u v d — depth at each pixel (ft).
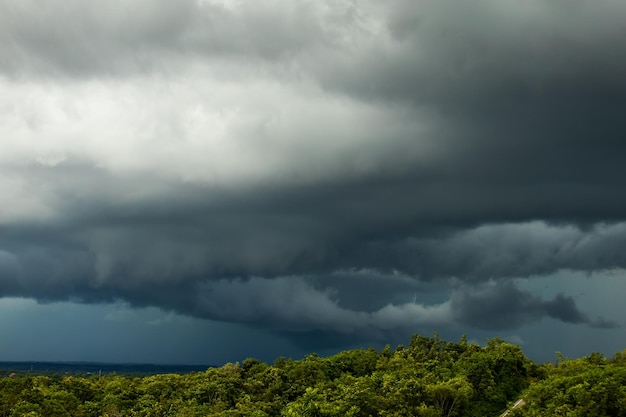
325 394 508.94
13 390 609.83
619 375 469.57
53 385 641.40
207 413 544.21
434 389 524.52
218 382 615.98
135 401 602.03
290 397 587.68
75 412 570.46
